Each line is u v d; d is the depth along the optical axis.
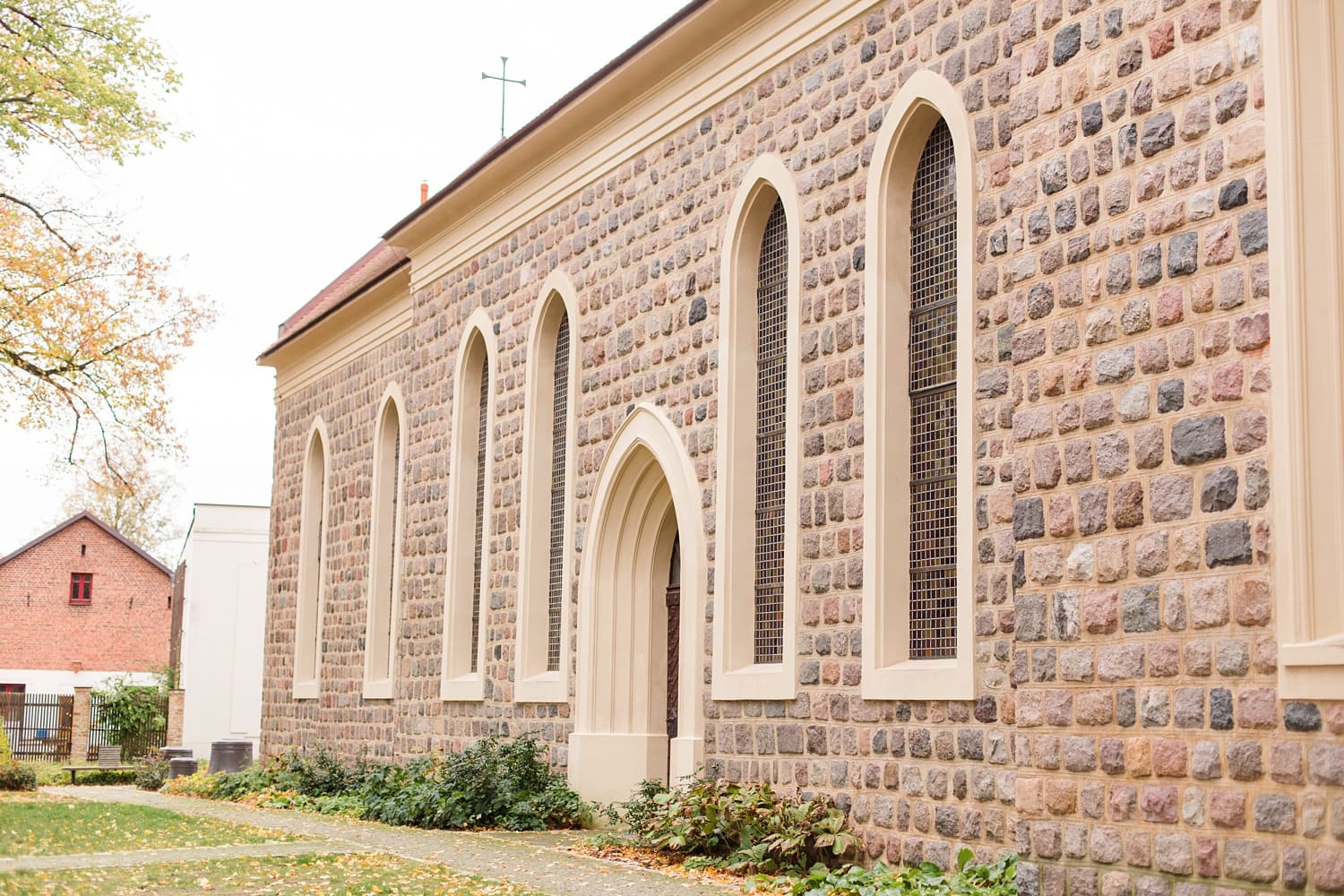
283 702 30.62
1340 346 8.27
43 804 21.31
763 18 15.10
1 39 25.95
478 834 16.66
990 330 11.62
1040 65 10.27
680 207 16.62
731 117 15.71
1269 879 8.03
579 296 18.88
